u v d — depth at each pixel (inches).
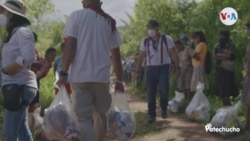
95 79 168.6
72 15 172.6
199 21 476.4
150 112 300.5
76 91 171.5
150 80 298.2
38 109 219.0
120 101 193.6
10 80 160.1
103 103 177.3
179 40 405.7
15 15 164.1
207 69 363.9
